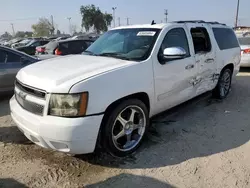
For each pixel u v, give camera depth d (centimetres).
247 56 994
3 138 424
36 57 756
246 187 303
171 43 434
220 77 604
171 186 304
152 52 397
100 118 322
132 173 329
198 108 571
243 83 825
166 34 428
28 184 307
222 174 327
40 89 319
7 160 357
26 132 336
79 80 315
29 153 376
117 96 337
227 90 652
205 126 472
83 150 320
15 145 401
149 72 383
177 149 388
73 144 309
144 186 304
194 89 495
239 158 363
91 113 314
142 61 380
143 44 414
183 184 308
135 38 433
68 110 306
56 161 355
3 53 641
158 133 440
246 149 389
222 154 374
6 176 321
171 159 361
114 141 351
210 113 539
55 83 314
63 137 305
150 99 392
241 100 632
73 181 313
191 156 369
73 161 355
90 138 317
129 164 348
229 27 647
